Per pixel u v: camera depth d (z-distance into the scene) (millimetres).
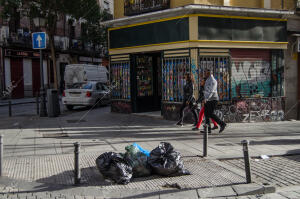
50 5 21062
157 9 10844
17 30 26922
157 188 4520
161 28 10812
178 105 10461
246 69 10867
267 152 6551
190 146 7121
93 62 37906
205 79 8992
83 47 34500
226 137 8164
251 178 4977
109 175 4789
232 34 10438
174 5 10633
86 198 4203
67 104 15438
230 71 10477
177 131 8977
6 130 9430
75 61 34281
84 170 5324
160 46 10906
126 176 4742
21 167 5512
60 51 31734
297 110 12297
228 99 10523
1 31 25578
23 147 7109
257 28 10867
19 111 16703
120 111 12695
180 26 10227
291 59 12094
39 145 7305
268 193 4438
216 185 4602
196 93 9961
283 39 11398
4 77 26125
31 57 28656
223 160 6059
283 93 11500
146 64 12594
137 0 11508
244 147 4695
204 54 10039
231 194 4316
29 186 4559
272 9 10695
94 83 15984
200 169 5371
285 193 4422
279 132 8922
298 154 6500
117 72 12703
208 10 9992
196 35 9914
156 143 7449
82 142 7617
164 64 10828
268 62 11266
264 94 11219
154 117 11266
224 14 10297
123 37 12242
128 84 12297
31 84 29047
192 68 10016
